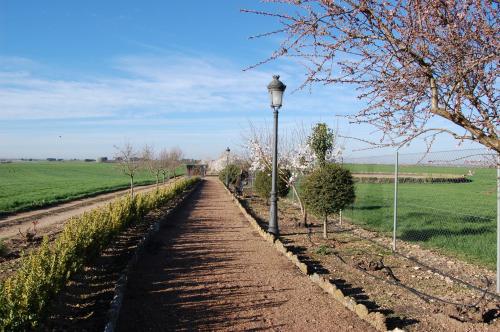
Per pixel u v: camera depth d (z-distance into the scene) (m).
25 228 14.17
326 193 10.82
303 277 7.27
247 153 28.08
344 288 6.63
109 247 9.93
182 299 6.05
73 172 79.50
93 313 5.44
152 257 8.82
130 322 5.17
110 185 44.25
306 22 3.04
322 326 5.06
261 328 5.00
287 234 11.97
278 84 11.44
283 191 18.84
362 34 3.03
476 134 3.02
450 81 2.97
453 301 5.97
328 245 10.16
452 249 9.68
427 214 16.12
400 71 3.01
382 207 18.47
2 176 62.03
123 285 6.29
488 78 2.90
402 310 5.57
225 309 5.65
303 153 15.02
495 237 11.09
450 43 2.80
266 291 6.45
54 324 5.03
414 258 8.83
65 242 6.86
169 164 39.03
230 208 20.11
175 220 15.27
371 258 8.74
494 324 5.04
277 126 11.59
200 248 9.87
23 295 4.39
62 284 5.66
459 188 23.94
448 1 2.70
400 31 2.88
